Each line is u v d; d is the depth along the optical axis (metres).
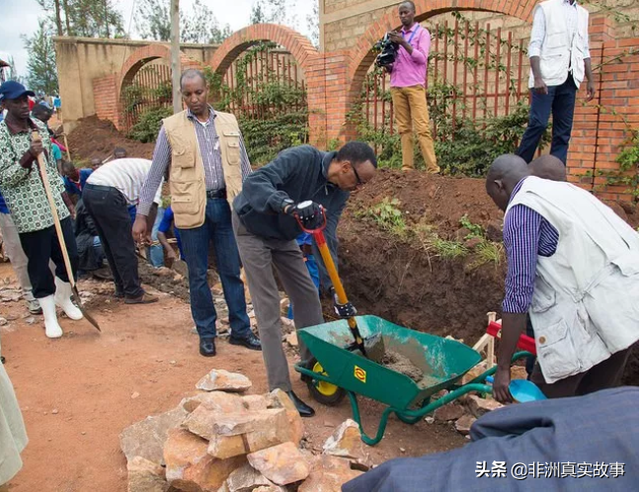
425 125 7.48
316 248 4.57
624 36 8.02
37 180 5.03
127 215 6.11
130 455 3.42
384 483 1.64
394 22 8.62
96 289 6.83
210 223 4.89
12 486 3.26
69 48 16.41
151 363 4.76
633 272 2.85
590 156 6.63
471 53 9.66
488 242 5.88
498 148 7.95
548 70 6.05
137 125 14.57
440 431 3.98
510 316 2.91
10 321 5.72
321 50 12.76
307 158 3.83
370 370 3.46
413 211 6.92
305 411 4.01
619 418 1.53
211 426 3.21
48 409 4.05
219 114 4.90
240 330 5.14
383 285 6.49
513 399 2.98
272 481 2.97
